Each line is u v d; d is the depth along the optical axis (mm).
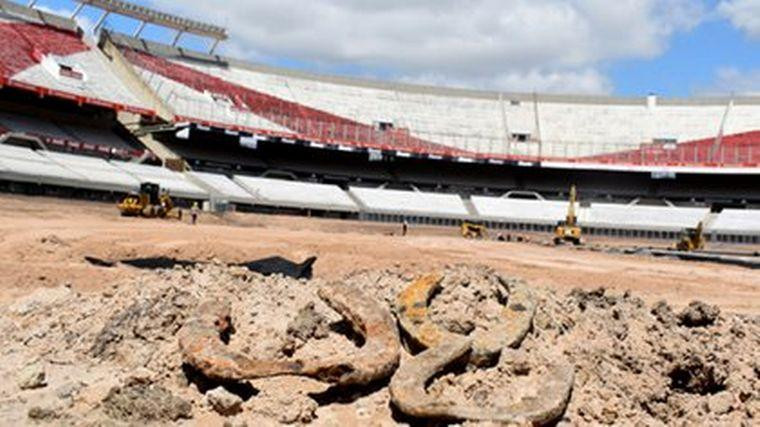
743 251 61625
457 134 82938
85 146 60188
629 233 68062
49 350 11273
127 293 12570
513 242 54969
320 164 77938
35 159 53094
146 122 66625
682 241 55469
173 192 58062
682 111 84875
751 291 29484
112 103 60375
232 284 12836
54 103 62688
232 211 60969
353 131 75750
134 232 33281
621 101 87938
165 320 11141
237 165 71750
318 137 71438
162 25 76375
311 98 82750
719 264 43938
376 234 53500
